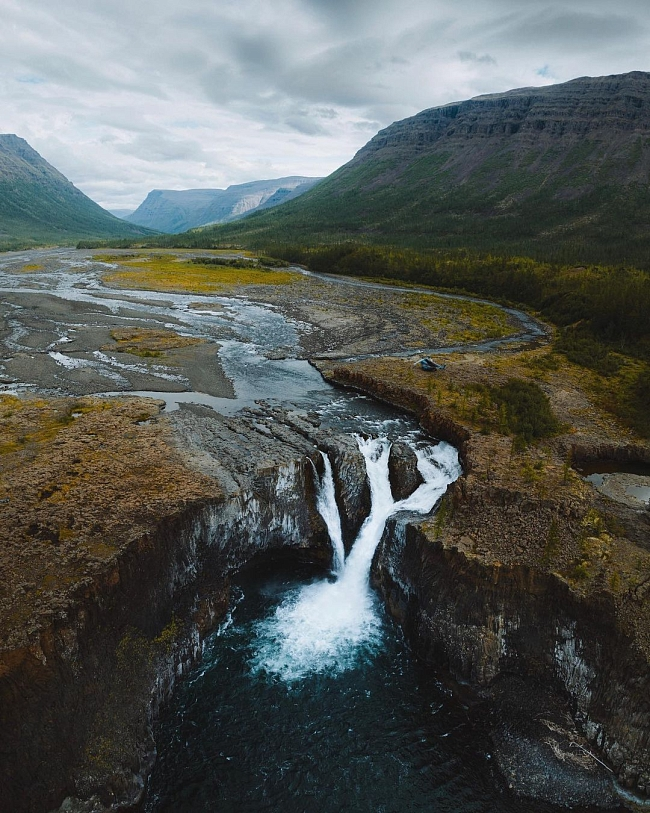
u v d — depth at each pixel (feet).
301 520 112.27
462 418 139.85
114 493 95.61
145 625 79.10
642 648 70.69
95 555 77.61
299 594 102.27
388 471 122.93
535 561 85.05
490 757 72.13
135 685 72.90
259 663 85.66
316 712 77.97
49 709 62.03
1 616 66.28
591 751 70.44
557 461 119.34
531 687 78.48
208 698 79.25
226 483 101.81
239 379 180.96
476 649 81.71
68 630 66.90
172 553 87.71
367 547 109.70
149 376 178.60
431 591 88.69
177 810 65.21
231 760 70.95
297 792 67.62
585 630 76.69
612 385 174.09
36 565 75.51
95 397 154.51
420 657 87.81
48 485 97.71
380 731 75.46
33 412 137.08
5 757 57.31
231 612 96.53
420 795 67.62
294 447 122.21
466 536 91.97
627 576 81.25
